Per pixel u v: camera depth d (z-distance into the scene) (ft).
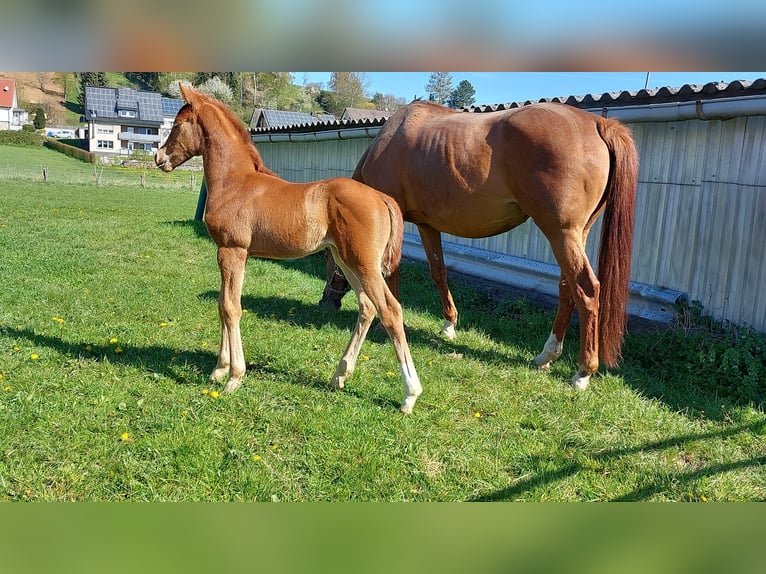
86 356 14.44
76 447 10.21
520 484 9.80
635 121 18.86
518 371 14.83
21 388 12.34
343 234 11.78
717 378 14.24
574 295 13.69
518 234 24.26
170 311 18.97
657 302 19.01
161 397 12.33
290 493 9.32
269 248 12.31
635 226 19.88
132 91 213.25
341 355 15.49
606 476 10.21
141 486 9.28
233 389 12.72
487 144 14.03
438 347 16.60
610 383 14.01
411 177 15.67
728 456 10.85
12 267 24.12
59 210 48.80
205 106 12.68
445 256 28.12
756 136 15.98
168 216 48.83
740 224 16.53
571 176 13.00
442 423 11.82
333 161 35.47
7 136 164.86
